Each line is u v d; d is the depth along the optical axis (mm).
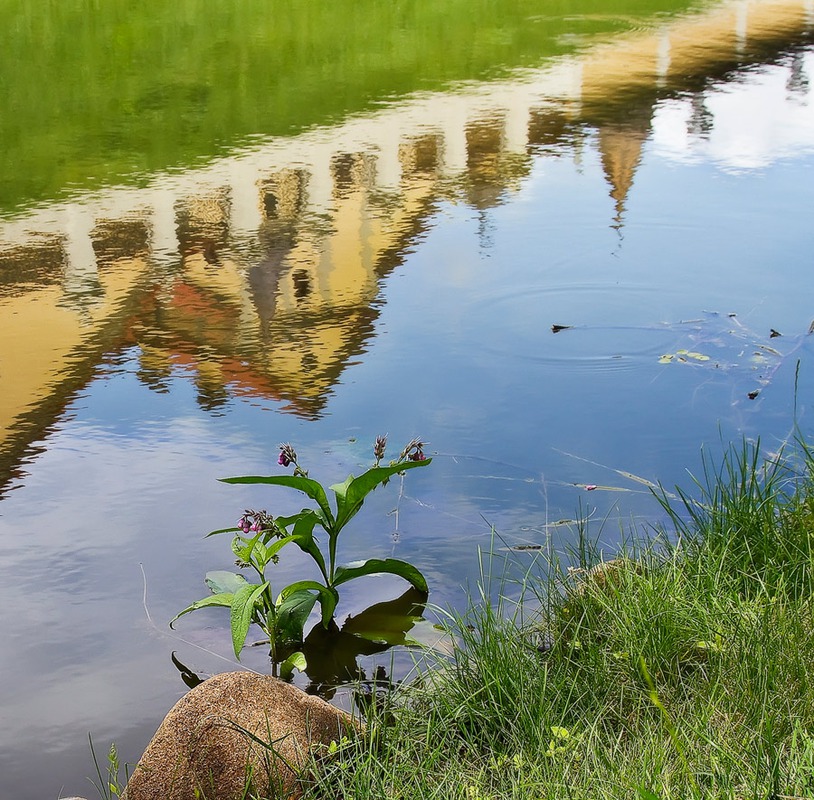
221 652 3725
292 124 12242
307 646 3758
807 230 8234
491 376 5863
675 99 13039
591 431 5191
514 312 6785
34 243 8305
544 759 2934
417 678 3521
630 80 14266
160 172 10328
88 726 3348
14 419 5480
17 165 10664
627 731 3139
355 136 11617
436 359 6117
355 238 8328
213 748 3053
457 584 4043
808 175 9719
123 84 14977
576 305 6855
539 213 8812
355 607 3961
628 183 9562
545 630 3701
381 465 4863
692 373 5809
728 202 8969
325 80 14992
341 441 5137
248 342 6422
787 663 3223
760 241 8008
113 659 3668
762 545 3920
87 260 7945
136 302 7105
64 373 6035
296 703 3223
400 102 13297
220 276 7555
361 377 5902
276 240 8320
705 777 2787
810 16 20453
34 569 4160
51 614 3896
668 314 6668
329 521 3949
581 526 4156
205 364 6133
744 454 4277
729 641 3363
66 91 14492
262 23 20656
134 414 5512
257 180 9984
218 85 14805
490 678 3332
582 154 10586
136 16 21078
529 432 5199
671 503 4535
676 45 17281
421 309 6875
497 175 9969
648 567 3855
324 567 3928
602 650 3467
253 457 5008
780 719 2996
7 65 16469
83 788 3104
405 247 8094
